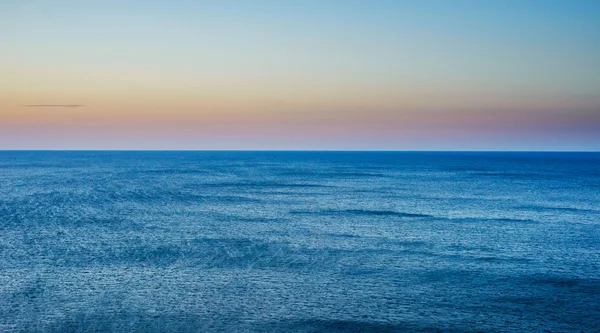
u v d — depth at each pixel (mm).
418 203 67000
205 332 20453
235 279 28016
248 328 21000
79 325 20797
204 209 57844
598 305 24703
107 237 39500
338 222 49469
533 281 28797
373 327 21453
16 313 22078
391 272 30250
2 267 29672
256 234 42000
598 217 55188
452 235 43188
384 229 45781
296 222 49062
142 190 79375
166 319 21734
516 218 54000
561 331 21438
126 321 21391
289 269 30438
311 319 22203
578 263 33438
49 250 34375
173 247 36094
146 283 26891
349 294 25719
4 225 44031
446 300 25109
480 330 21391
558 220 52750
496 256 35156
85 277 27844
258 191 81188
